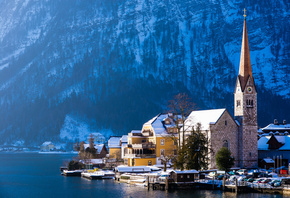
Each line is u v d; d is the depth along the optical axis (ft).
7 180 553.23
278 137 541.34
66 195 417.90
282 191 384.06
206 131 506.48
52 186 480.23
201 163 449.06
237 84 527.81
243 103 519.60
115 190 430.61
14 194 431.84
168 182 419.33
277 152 533.14
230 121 515.50
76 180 530.68
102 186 461.78
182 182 421.18
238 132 520.01
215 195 387.75
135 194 403.13
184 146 455.22
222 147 474.49
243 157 514.27
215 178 446.19
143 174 487.61
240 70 530.68
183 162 447.83
